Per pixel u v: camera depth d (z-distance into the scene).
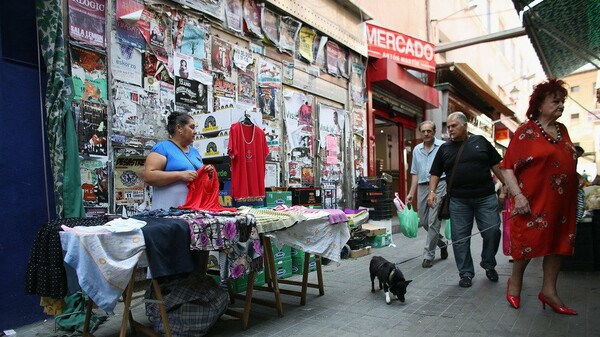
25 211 3.67
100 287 2.55
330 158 8.32
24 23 3.73
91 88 4.25
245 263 3.32
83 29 4.20
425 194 6.13
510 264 5.92
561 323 3.32
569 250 3.47
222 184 5.03
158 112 4.95
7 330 3.46
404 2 12.25
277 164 6.73
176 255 2.86
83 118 4.15
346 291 4.69
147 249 2.71
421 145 6.27
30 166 3.72
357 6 8.92
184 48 5.34
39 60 3.79
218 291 3.47
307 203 6.54
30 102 3.75
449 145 5.03
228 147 4.80
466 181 4.76
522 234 3.60
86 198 4.16
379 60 9.79
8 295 3.53
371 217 7.93
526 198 3.54
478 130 18.31
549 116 3.52
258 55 6.62
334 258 4.24
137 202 4.70
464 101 15.95
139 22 4.79
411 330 3.34
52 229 2.76
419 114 13.21
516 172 3.67
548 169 3.46
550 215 3.46
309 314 3.87
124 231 2.63
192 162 3.88
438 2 14.83
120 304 4.21
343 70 8.85
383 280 4.20
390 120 11.82
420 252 7.08
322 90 8.22
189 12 5.44
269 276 4.48
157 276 2.74
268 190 5.96
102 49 4.38
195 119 5.32
